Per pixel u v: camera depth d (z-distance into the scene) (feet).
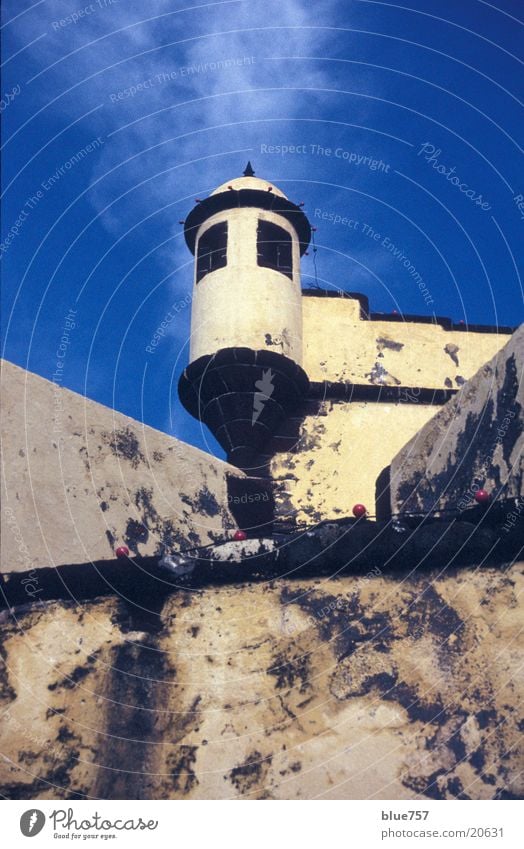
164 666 22.36
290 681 21.84
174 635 22.82
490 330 49.03
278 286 44.83
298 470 43.86
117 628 23.00
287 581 23.32
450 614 22.41
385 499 34.78
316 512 42.96
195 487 35.63
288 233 47.03
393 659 21.88
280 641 22.44
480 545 23.22
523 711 20.88
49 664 22.52
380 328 48.26
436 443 31.09
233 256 45.27
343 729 21.03
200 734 21.30
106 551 30.30
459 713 21.01
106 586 23.68
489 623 22.15
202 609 23.15
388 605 22.70
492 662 21.61
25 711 21.80
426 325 48.67
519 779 20.07
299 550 23.63
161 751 21.16
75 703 21.89
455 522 23.63
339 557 23.45
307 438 44.60
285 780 20.51
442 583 22.89
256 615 22.89
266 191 47.06
